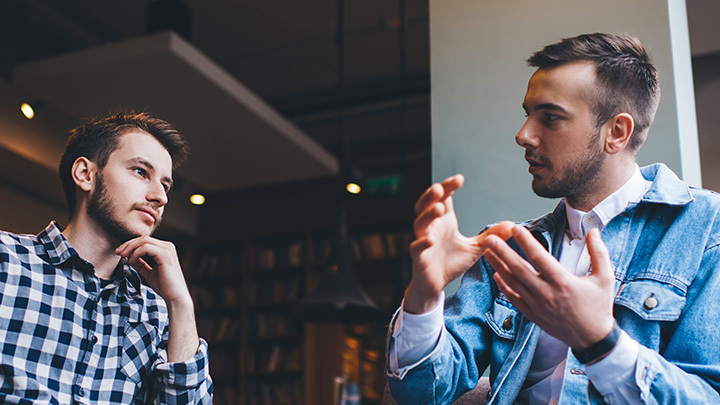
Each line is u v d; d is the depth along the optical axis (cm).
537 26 221
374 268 693
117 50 443
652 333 123
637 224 136
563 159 134
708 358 116
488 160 216
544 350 135
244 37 597
